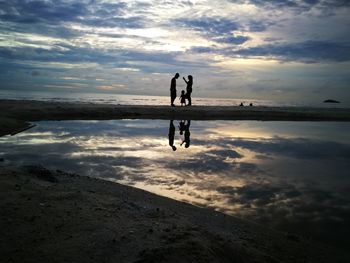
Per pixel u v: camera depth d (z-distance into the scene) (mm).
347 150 13594
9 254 3338
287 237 5164
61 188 5457
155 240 3725
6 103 22984
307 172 9555
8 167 6340
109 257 3361
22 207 4344
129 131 16484
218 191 7477
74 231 3842
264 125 22250
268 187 7910
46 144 12219
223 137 15820
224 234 4766
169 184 7883
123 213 4629
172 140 14242
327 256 4664
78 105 24938
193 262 3363
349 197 7301
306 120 27688
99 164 9562
